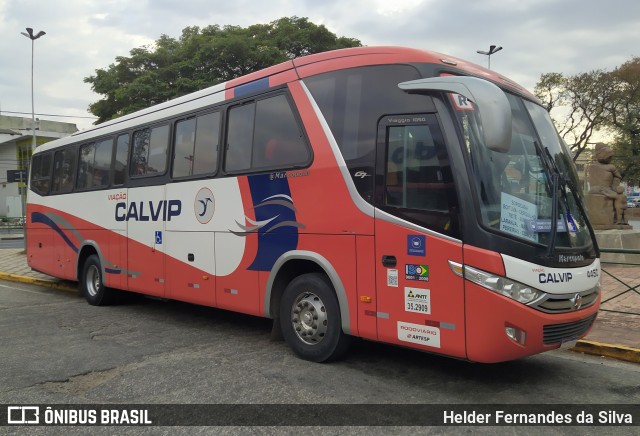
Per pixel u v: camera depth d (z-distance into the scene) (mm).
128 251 8250
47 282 11891
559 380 5020
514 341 4086
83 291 9555
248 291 6070
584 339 6180
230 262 6320
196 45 25125
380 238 4730
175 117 7406
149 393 4656
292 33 25188
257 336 6770
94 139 9344
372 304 4789
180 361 5621
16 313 8617
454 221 4262
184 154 7168
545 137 5086
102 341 6578
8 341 6609
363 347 6051
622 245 12711
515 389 4742
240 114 6324
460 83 4238
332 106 5246
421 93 4582
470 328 4141
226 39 23672
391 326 4652
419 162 4527
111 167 8766
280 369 5270
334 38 26141
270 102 5914
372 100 4926
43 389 4805
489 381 4949
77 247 9695
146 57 25484
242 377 5039
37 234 11281
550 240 4352
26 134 43344
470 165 4266
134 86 23359
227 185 6367
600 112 37344
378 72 4941
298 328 5586
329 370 5219
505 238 4125
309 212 5336
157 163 7680
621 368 5453
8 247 23188
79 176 9727
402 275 4566
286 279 5852
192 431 3875
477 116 4449
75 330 7246
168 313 8477
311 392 4613
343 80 5195
